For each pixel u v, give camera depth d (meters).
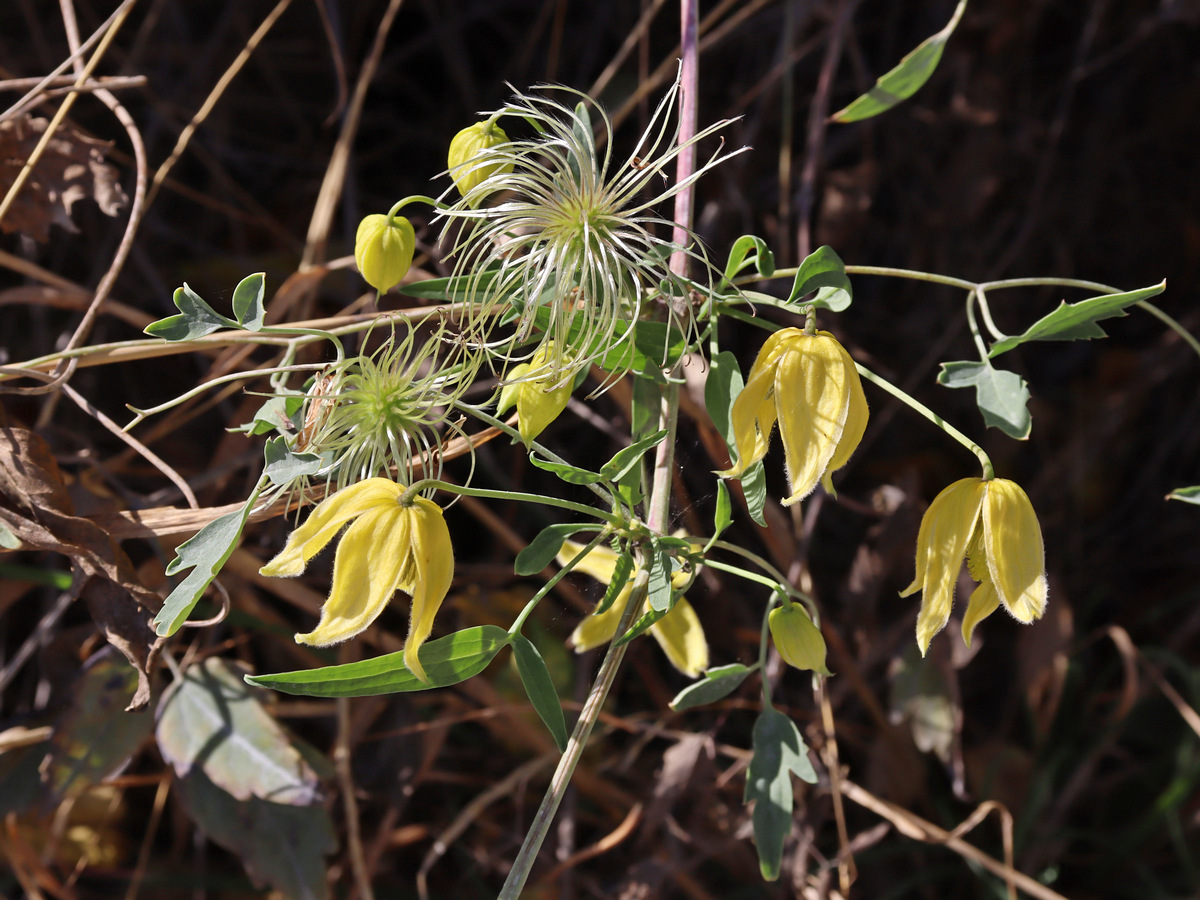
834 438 0.37
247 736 0.48
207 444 0.59
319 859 0.48
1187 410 0.69
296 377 0.49
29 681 0.57
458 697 0.56
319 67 0.68
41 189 0.48
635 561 0.40
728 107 0.66
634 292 0.39
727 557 0.60
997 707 0.63
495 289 0.39
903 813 0.56
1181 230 0.70
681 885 0.56
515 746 0.57
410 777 0.54
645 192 0.60
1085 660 0.66
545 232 0.38
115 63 0.64
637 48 0.66
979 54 0.67
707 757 0.55
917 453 0.66
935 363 0.66
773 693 0.59
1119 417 0.68
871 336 0.67
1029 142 0.68
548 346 0.38
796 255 0.64
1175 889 0.59
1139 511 0.69
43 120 0.48
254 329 0.38
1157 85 0.69
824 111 0.59
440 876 0.57
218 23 0.67
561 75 0.69
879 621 0.59
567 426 0.61
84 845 0.56
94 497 0.49
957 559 0.38
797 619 0.40
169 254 0.63
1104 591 0.67
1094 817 0.62
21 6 0.62
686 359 0.44
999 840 0.59
